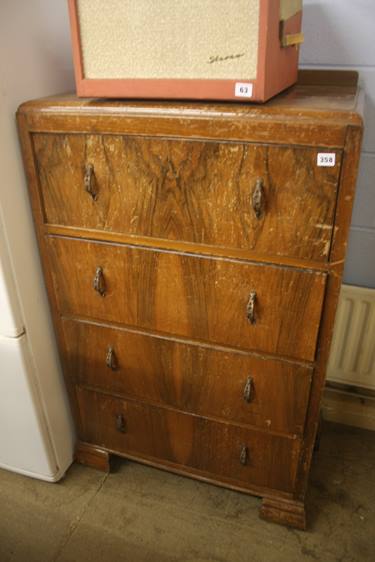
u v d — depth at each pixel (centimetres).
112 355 116
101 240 101
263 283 92
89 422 134
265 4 73
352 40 117
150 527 124
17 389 118
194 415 117
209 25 78
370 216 134
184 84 83
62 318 117
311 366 98
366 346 141
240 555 117
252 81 79
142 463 136
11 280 105
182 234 93
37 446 127
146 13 80
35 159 98
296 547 118
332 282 87
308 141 76
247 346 101
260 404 108
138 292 104
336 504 130
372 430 156
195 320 102
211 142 82
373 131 124
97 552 118
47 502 131
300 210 83
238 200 86
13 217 102
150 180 90
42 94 105
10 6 92
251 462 118
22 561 116
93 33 85
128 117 85
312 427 106
